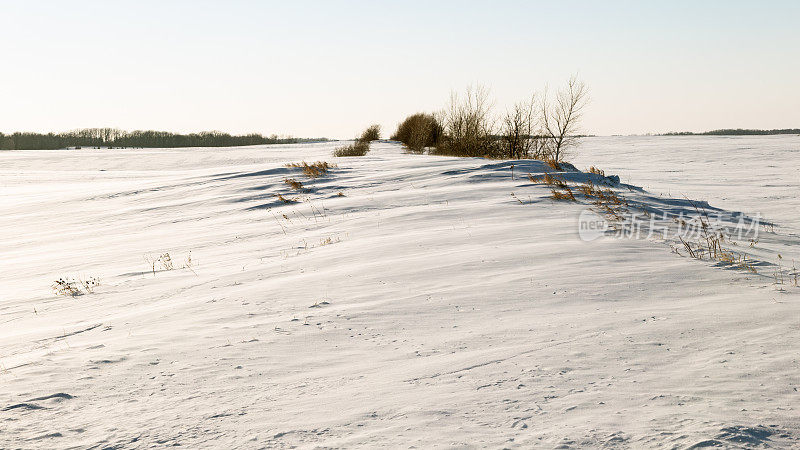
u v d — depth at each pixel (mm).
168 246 13133
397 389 4031
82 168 55719
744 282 6473
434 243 9508
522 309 5797
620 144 63875
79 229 17594
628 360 4293
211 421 3703
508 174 17391
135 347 5441
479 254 8336
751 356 4246
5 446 3480
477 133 31906
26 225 19250
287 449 3238
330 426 3508
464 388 3959
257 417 3723
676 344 4582
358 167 23719
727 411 3373
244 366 4738
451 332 5258
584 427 3260
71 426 3752
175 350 5270
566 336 4910
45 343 6145
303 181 20922
